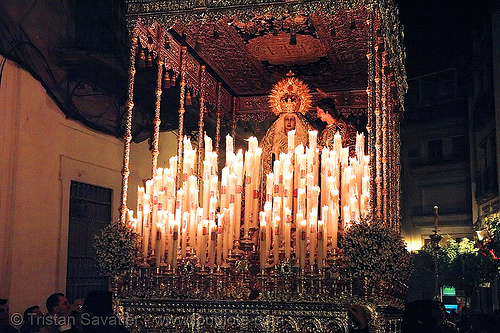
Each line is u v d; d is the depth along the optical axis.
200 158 10.90
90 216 12.16
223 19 8.91
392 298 7.68
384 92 8.91
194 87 10.73
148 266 8.05
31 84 10.38
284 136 9.79
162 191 8.28
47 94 10.82
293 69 10.98
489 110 20.92
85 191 12.02
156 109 9.17
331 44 9.80
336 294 7.26
